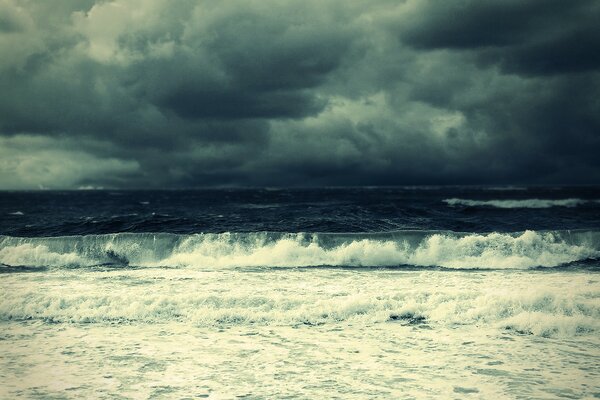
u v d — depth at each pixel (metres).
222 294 10.41
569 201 48.12
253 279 12.80
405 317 9.44
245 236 16.69
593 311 9.46
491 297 9.91
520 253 16.19
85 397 5.96
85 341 8.07
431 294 10.35
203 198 68.88
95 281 12.51
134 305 9.64
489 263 15.36
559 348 7.76
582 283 12.30
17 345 7.87
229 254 16.22
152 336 8.34
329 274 13.65
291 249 15.71
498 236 16.55
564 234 17.08
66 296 10.07
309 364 7.07
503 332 8.58
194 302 9.91
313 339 8.21
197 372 6.77
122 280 12.64
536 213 32.22
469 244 16.28
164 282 12.34
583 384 6.37
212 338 8.24
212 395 6.03
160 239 16.41
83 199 67.69
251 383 6.40
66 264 15.55
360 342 8.05
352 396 6.01
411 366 7.00
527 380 6.49
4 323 9.05
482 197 67.25
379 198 63.19
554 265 15.28
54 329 8.72
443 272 14.08
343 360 7.23
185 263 15.32
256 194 90.31
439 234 17.09
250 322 9.16
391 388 6.24
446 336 8.37
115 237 16.41
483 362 7.15
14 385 6.31
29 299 9.95
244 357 7.36
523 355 7.44
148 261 16.02
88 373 6.72
